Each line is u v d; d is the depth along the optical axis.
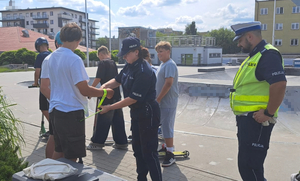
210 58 35.56
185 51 34.88
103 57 4.35
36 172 1.87
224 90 8.02
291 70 17.84
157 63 35.34
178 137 5.07
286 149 4.36
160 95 3.68
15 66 28.66
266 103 2.38
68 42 2.69
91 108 4.59
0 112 3.24
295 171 3.53
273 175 3.42
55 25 80.44
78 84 2.58
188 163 3.82
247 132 2.44
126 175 3.48
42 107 4.22
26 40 43.41
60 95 2.66
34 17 81.56
